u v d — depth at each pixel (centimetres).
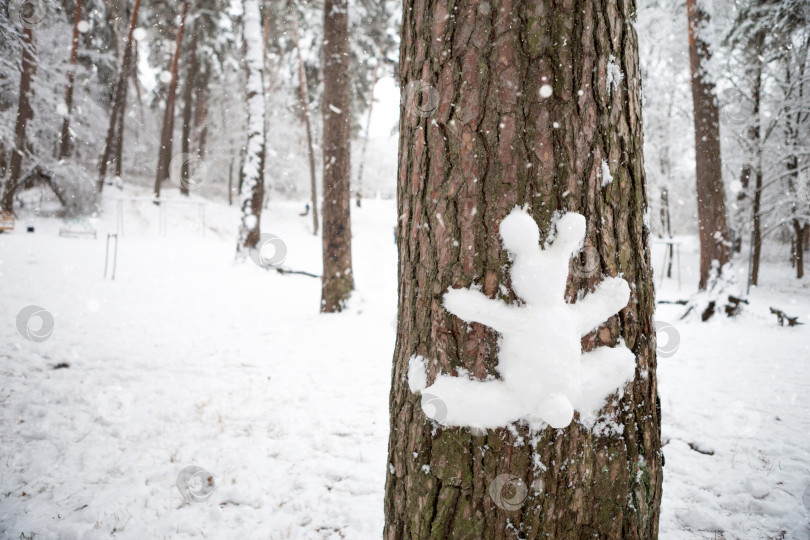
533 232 117
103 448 335
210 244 1706
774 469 310
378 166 3522
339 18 851
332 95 851
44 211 1755
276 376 509
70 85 1598
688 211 2348
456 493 124
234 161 2970
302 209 2898
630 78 133
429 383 132
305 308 915
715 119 936
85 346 577
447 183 128
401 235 147
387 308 925
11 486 286
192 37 2328
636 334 134
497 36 121
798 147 1252
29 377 462
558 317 115
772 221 1523
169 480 299
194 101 2997
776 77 1234
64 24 1639
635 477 132
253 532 250
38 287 858
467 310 122
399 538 141
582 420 122
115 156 2494
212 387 466
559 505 121
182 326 718
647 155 1691
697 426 387
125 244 1490
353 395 454
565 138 121
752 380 518
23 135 1377
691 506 271
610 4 127
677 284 1662
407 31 146
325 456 331
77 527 252
